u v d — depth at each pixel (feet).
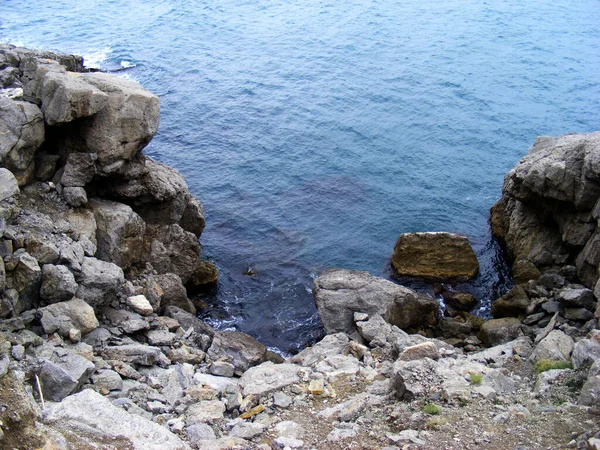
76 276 65.92
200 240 105.81
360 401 54.39
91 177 76.33
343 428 50.03
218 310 90.33
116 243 75.61
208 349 71.00
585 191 81.97
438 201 118.83
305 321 88.63
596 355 58.44
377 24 200.95
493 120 147.13
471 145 137.69
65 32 192.75
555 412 50.08
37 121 73.00
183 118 144.87
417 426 49.06
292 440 47.09
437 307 84.07
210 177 123.85
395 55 179.73
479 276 98.32
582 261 82.07
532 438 46.26
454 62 174.70
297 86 161.58
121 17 207.31
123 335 66.85
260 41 189.06
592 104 153.28
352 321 80.07
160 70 168.35
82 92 72.64
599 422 47.62
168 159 129.29
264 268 99.86
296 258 102.47
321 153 133.59
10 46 105.81
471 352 76.59
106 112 75.82
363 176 125.90
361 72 169.68
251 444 47.57
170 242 88.02
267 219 111.96
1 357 49.80
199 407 53.06
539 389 56.18
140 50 180.34
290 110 149.89
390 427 49.73
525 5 214.90
